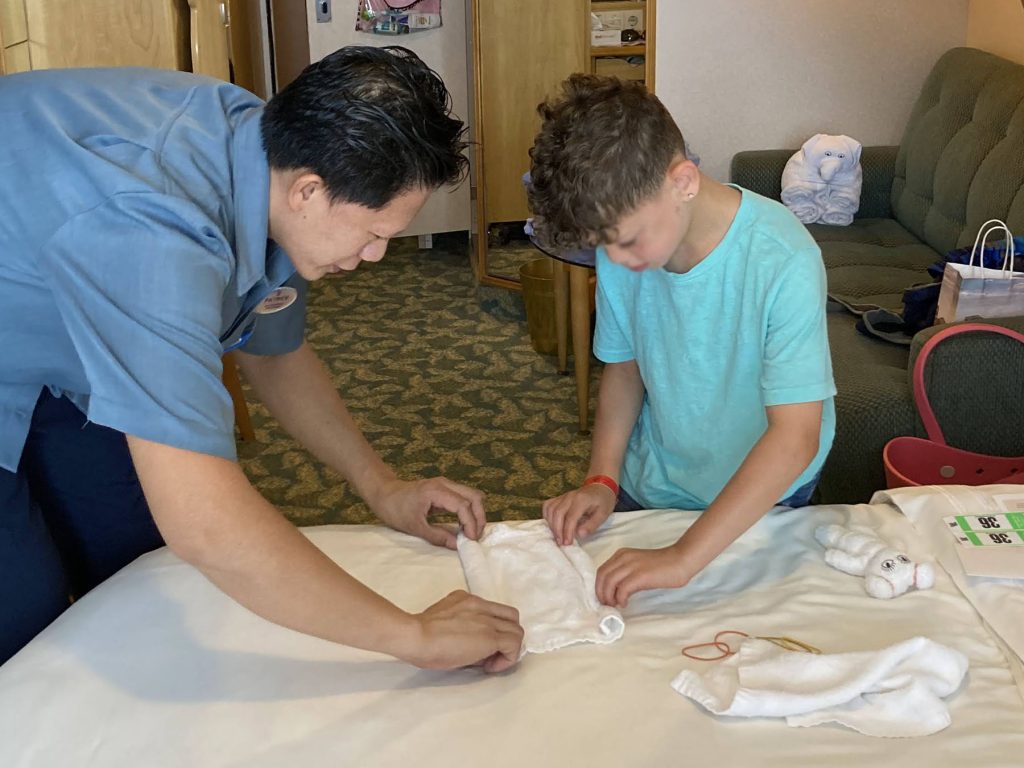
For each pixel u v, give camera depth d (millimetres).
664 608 1396
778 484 1405
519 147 4602
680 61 4098
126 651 1308
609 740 1138
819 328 1443
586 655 1289
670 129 1333
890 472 2068
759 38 4078
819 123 4176
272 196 1174
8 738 1174
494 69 4496
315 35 4961
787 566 1460
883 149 3928
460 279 4965
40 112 1165
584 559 1461
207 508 1065
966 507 1516
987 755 1106
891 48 4094
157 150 1144
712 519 1399
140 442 1062
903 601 1368
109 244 1073
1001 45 3807
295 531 1135
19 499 1382
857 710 1167
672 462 1755
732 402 1599
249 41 4688
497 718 1177
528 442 3316
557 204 1323
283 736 1167
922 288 2688
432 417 3506
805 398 1427
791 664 1211
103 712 1208
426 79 1161
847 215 3801
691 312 1552
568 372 3850
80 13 2619
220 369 1104
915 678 1176
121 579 1453
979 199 3141
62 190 1104
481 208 4633
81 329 1062
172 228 1085
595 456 1714
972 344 2186
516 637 1262
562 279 3701
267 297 1463
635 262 1371
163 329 1050
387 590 1433
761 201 1502
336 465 1649
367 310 4551
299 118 1110
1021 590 1355
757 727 1156
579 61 4438
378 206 1136
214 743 1160
